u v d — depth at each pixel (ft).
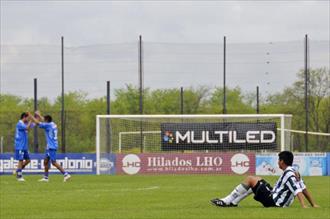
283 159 165.27
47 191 242.99
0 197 216.13
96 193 233.96
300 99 584.81
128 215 157.38
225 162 386.11
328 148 556.92
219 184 288.92
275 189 165.78
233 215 152.97
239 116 392.88
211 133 387.75
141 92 493.77
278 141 389.39
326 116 560.20
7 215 165.17
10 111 573.74
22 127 305.73
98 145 392.88
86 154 390.63
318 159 386.73
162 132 389.60
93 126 558.97
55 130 302.86
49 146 300.61
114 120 403.34
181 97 501.56
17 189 252.01
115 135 402.52
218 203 168.35
